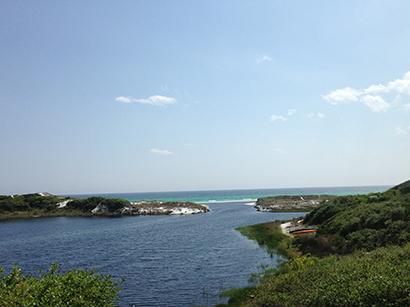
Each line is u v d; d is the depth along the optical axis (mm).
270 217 91438
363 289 14391
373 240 29344
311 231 48031
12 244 56906
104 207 109688
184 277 33250
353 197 54812
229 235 59812
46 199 115125
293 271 23203
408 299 12961
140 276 34250
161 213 110438
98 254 46906
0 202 107812
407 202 35531
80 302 12375
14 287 12484
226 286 29094
